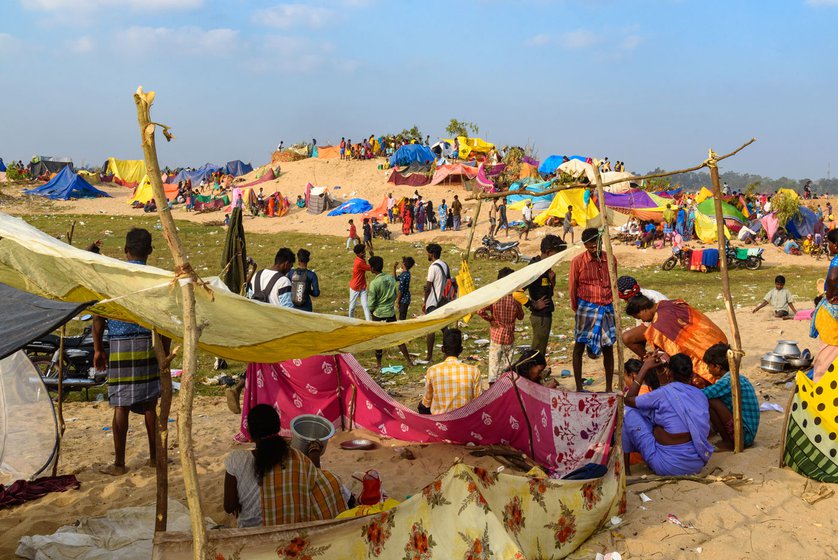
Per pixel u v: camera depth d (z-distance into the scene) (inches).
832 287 245.9
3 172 2517.2
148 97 122.8
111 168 2452.0
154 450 256.1
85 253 143.6
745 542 184.1
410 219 1451.8
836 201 2028.8
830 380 216.1
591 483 191.3
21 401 245.6
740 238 1338.6
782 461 230.2
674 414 230.1
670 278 979.9
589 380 378.9
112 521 196.5
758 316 563.2
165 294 134.6
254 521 174.2
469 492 159.3
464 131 2332.7
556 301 721.6
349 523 143.6
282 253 351.3
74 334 500.7
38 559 172.7
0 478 241.6
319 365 289.3
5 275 180.1
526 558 165.5
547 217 1438.2
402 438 282.2
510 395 259.8
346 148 2209.6
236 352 177.9
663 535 189.3
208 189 2138.3
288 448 175.5
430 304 458.6
